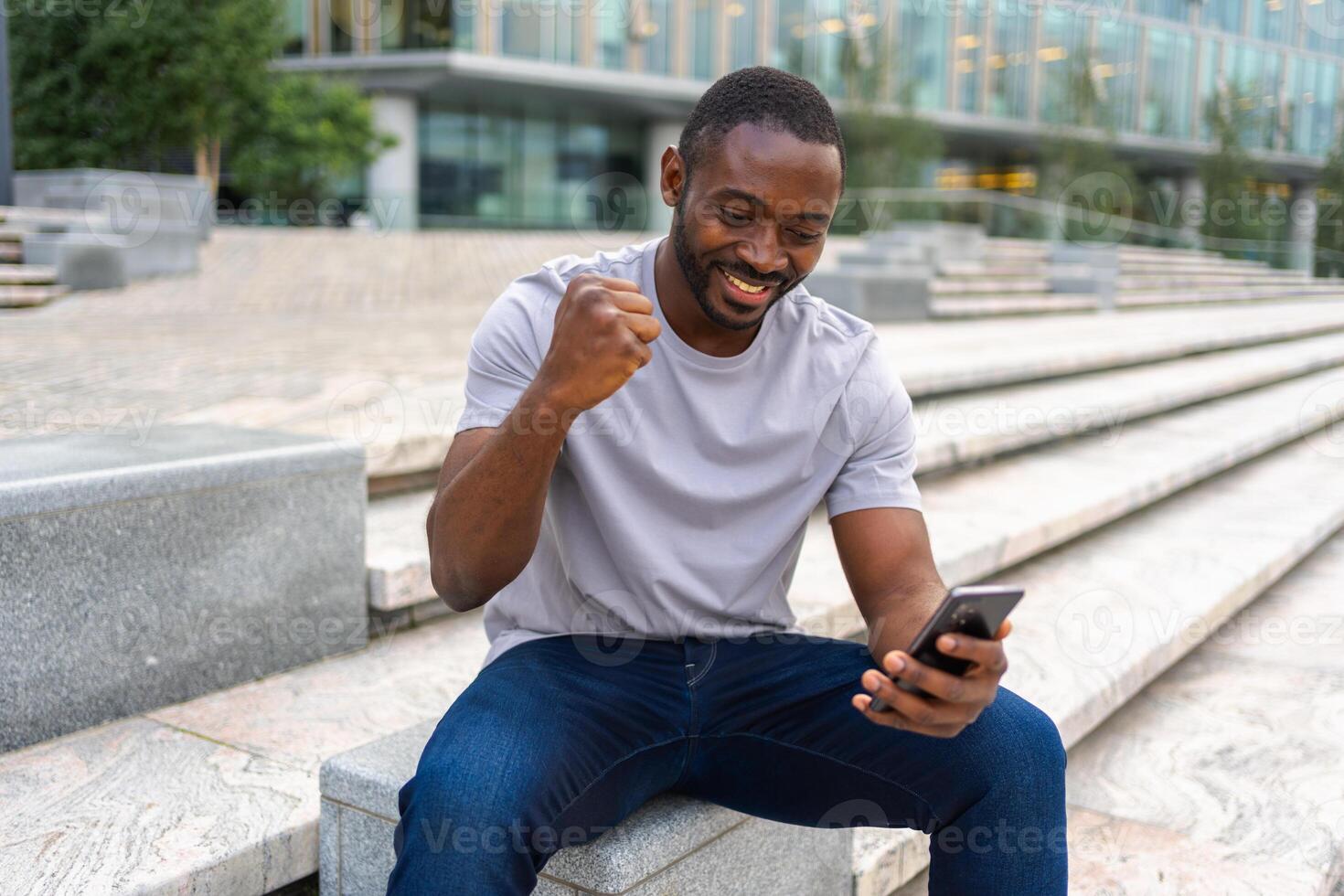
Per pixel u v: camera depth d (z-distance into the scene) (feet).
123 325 25.68
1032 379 20.10
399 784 5.36
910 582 5.11
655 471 5.12
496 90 90.22
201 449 7.89
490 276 43.70
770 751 5.12
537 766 4.30
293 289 36.73
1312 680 10.89
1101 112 73.20
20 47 50.60
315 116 74.13
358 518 8.57
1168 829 7.89
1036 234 54.85
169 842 5.67
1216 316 30.07
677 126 100.63
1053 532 12.19
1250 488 16.58
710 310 4.91
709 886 5.38
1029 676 9.21
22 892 5.14
